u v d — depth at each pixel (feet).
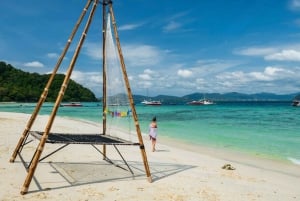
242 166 41.93
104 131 37.45
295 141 72.49
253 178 34.27
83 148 49.32
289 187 31.17
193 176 33.45
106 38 33.50
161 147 59.72
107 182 29.14
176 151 54.65
